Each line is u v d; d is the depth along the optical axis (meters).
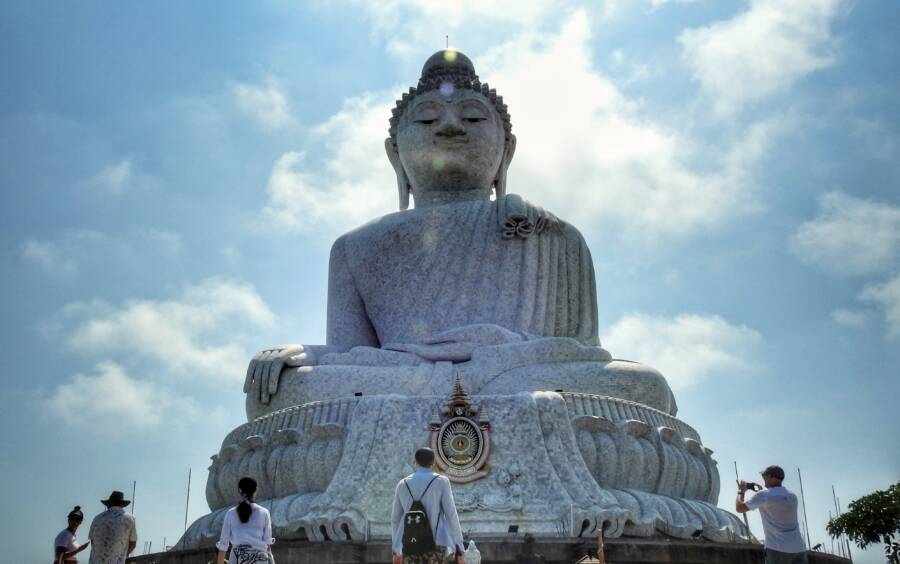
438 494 8.99
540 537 12.37
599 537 10.48
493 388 14.98
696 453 15.01
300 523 12.63
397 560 8.80
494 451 13.28
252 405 15.64
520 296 16.98
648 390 15.20
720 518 14.05
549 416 13.59
